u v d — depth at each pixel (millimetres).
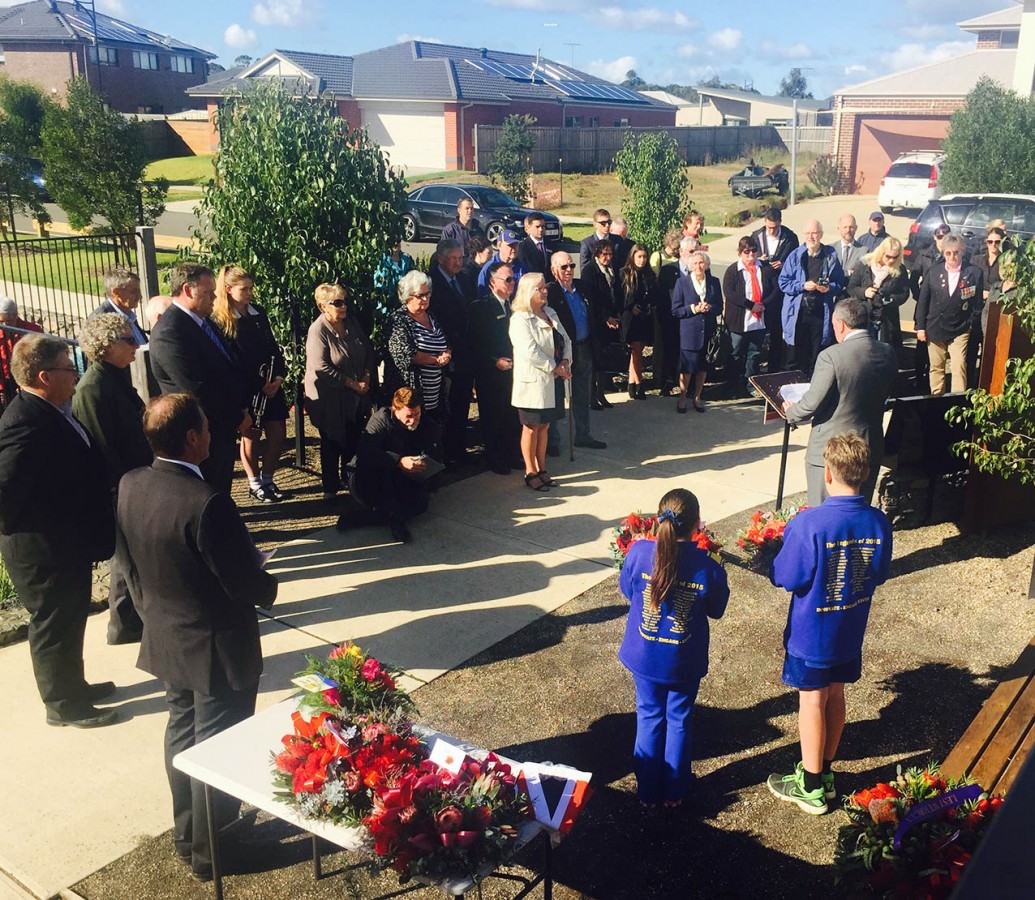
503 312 8102
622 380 11391
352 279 7586
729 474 8344
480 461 8695
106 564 6508
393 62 44562
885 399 5922
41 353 4473
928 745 4699
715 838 4102
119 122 21812
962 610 5973
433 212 24000
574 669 5359
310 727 3389
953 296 9695
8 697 5094
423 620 5867
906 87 33906
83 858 3969
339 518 7223
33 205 23438
